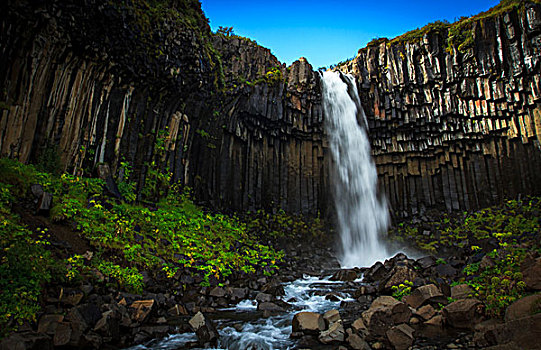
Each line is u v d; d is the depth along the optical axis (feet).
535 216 60.08
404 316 22.76
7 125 30.89
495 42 68.03
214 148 63.16
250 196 70.13
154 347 19.57
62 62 36.11
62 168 36.24
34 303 18.47
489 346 17.99
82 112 38.93
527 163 67.41
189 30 51.83
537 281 22.12
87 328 18.24
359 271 47.24
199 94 57.21
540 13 62.28
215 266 36.73
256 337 22.02
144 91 47.21
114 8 37.93
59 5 32.83
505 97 68.08
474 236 62.85
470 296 25.40
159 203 48.03
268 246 57.26
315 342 21.06
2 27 30.01
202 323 21.89
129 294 24.48
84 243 27.96
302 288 37.93
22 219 25.68
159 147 49.73
